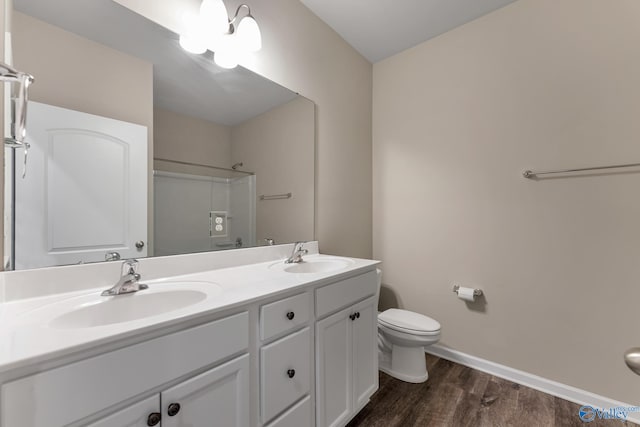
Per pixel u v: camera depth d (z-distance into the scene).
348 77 2.21
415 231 2.23
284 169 1.72
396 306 2.33
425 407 1.51
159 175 1.19
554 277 1.64
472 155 1.95
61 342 0.56
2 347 0.54
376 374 1.52
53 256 0.91
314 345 1.14
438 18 1.94
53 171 0.91
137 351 0.64
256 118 1.57
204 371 0.77
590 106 1.54
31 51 0.88
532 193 1.72
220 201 1.41
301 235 1.83
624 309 1.45
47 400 0.53
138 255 1.11
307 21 1.84
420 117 2.21
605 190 1.50
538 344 1.69
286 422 1.01
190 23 1.27
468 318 1.96
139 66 1.13
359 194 2.33
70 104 0.95
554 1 1.65
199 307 0.78
